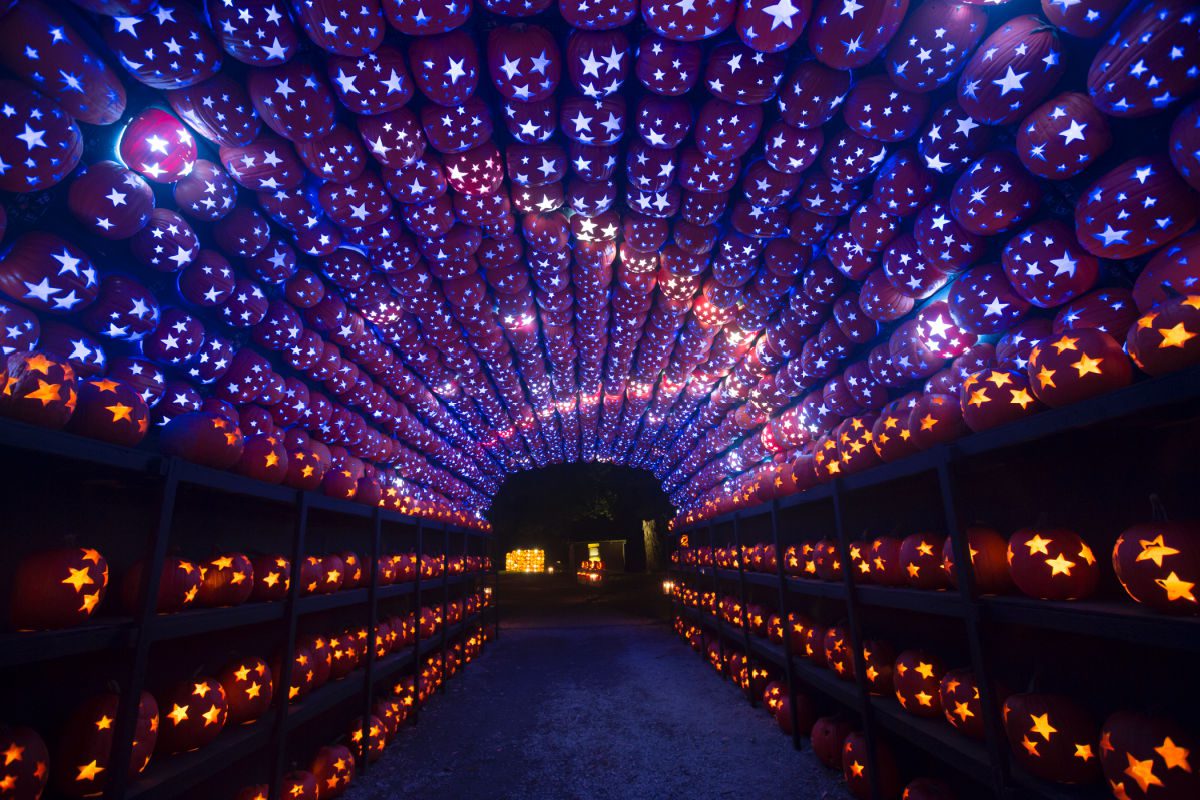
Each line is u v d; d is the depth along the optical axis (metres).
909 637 3.85
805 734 4.71
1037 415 2.17
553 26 2.71
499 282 4.55
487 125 2.83
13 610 2.17
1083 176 2.48
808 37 2.30
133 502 3.02
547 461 12.44
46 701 2.46
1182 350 1.84
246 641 3.71
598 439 11.29
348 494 4.48
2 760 1.90
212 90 2.41
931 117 2.74
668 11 2.22
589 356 6.55
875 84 2.54
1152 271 2.12
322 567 4.09
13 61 1.94
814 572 4.56
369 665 4.50
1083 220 2.19
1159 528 2.00
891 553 3.38
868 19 2.12
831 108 2.62
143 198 2.53
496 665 8.19
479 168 3.13
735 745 4.68
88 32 2.26
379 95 2.49
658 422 9.33
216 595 2.99
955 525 2.58
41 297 2.35
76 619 2.22
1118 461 2.56
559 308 5.14
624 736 5.01
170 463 2.43
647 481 18.73
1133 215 2.07
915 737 2.99
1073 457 2.75
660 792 3.88
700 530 9.38
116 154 2.64
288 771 3.74
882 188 2.99
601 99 2.72
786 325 4.87
